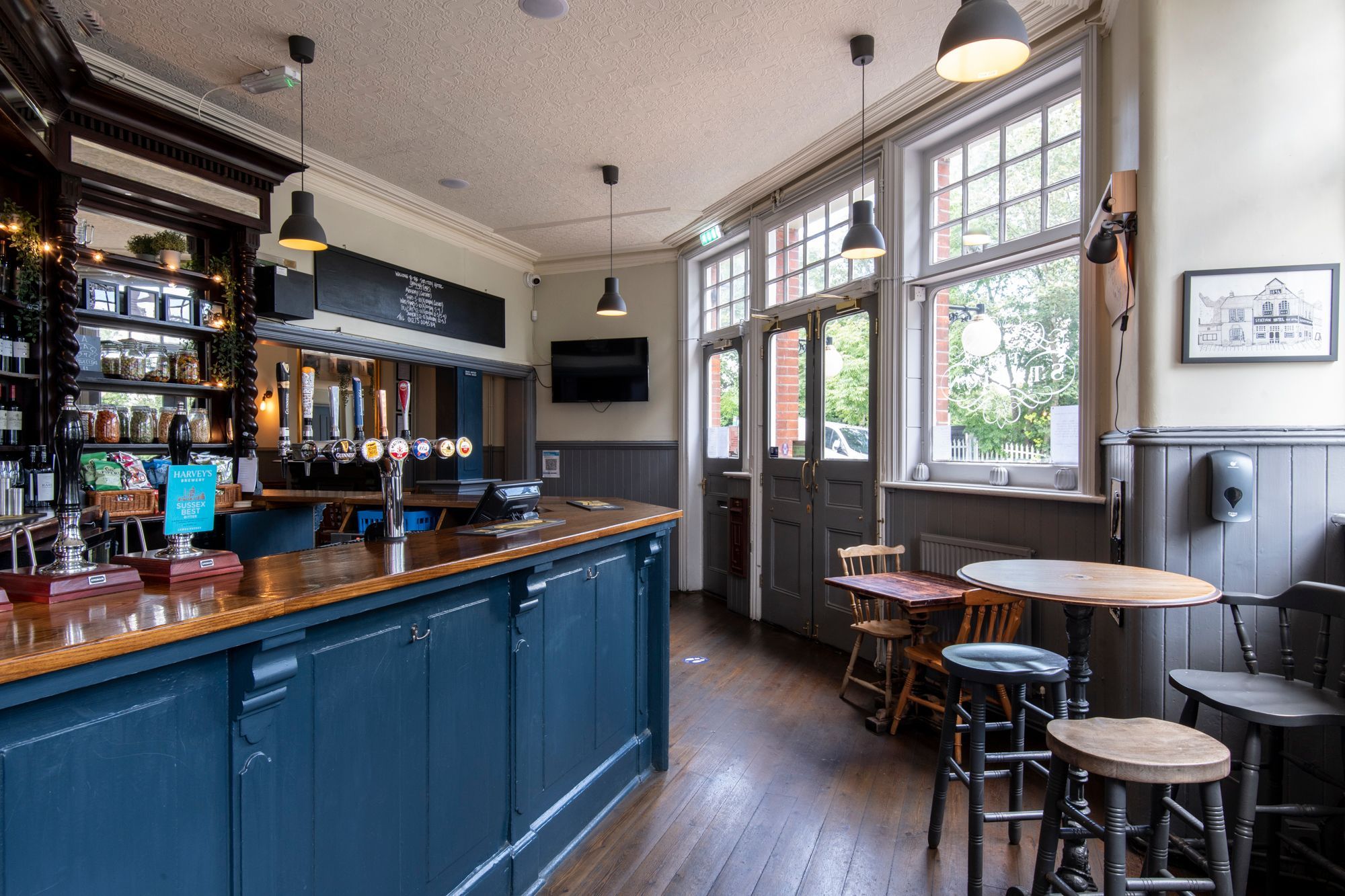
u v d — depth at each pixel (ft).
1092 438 9.75
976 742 6.65
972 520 11.86
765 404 17.87
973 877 6.61
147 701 3.71
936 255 13.05
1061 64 10.30
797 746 10.26
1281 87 7.16
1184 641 7.30
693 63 11.32
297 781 4.59
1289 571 7.07
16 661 2.94
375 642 5.23
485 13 9.94
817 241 15.97
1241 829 5.72
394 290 17.65
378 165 15.64
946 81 11.76
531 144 14.48
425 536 7.28
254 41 10.64
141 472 12.05
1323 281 7.07
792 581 16.83
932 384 13.24
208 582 4.69
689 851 7.58
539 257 22.81
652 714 9.64
